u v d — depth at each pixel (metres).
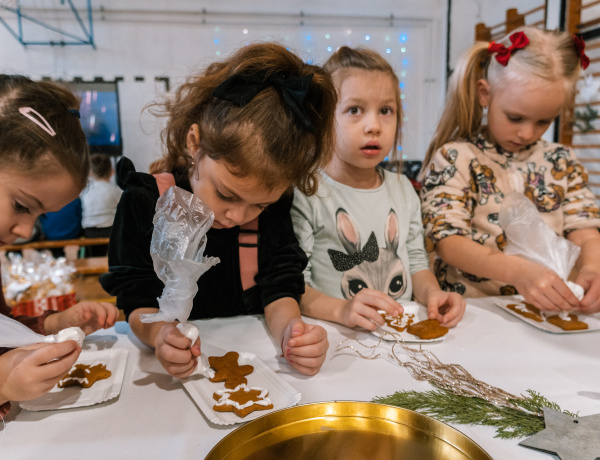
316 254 1.14
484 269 1.07
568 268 0.99
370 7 4.32
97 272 2.35
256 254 0.96
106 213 3.25
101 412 0.61
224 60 0.83
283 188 0.73
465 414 0.59
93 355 0.77
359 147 1.06
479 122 1.33
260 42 0.81
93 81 4.03
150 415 0.61
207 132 0.71
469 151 1.28
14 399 0.58
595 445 0.53
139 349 0.81
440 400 0.62
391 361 0.76
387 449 0.52
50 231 3.28
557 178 1.30
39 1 3.85
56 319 0.82
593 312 0.92
